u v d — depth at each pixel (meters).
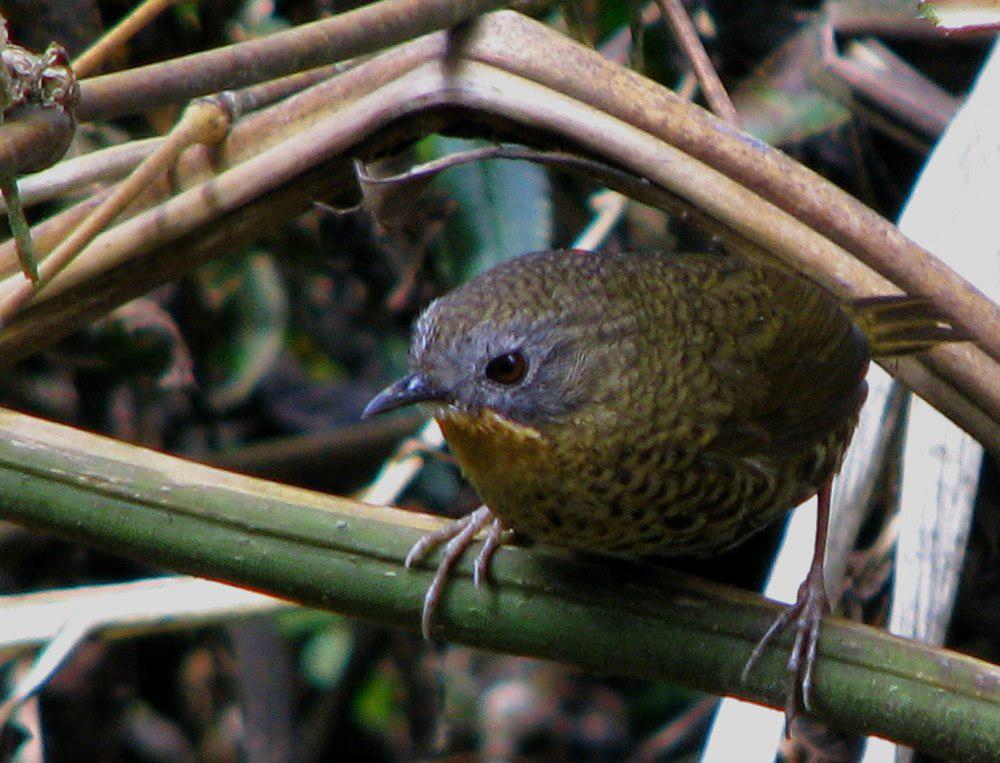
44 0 8.52
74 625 7.07
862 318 5.93
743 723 5.92
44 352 9.55
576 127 5.87
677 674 5.35
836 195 5.85
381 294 9.95
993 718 4.93
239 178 5.94
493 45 5.97
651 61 9.38
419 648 11.09
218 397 10.18
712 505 6.54
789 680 5.25
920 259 5.79
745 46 9.21
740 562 8.92
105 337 9.52
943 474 6.20
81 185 6.12
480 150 5.97
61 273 5.81
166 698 11.00
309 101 6.13
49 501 5.07
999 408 5.71
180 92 5.17
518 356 6.23
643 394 6.30
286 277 10.33
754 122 8.89
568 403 6.23
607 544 6.59
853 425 7.07
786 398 6.62
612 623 5.34
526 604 5.36
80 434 5.16
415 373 6.41
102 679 10.77
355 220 9.64
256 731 10.47
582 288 6.39
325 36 5.53
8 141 4.70
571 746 11.02
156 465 5.14
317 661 11.18
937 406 5.83
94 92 4.94
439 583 5.33
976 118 6.76
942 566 6.09
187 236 6.06
